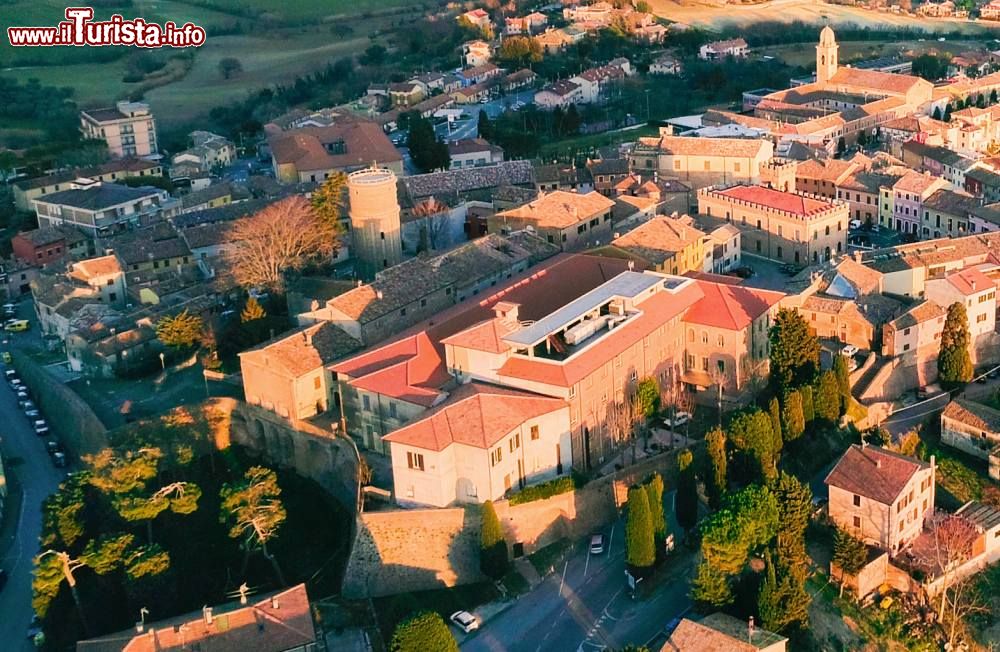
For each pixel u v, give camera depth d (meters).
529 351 171.75
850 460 165.50
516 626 151.25
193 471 192.50
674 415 187.25
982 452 186.88
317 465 185.38
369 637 152.75
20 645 164.50
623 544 165.38
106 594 169.88
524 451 165.25
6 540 189.00
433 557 160.00
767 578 143.75
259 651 144.75
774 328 190.25
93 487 187.25
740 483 171.75
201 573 171.62
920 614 153.38
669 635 143.25
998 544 165.75
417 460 160.12
